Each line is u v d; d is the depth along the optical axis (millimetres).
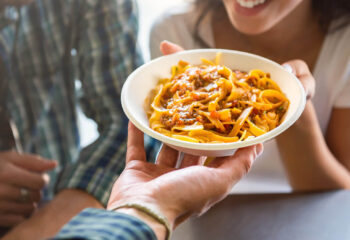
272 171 798
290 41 751
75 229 312
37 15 750
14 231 568
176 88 479
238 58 517
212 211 548
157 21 836
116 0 734
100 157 646
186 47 825
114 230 310
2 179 635
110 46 734
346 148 744
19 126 833
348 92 723
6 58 769
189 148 390
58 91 810
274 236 501
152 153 653
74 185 614
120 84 728
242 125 433
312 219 519
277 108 462
